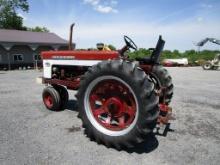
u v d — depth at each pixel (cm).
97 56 356
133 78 255
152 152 271
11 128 345
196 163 246
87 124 297
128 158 256
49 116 408
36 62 2023
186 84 884
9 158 252
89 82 294
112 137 273
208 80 1041
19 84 834
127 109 281
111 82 284
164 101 368
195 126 364
